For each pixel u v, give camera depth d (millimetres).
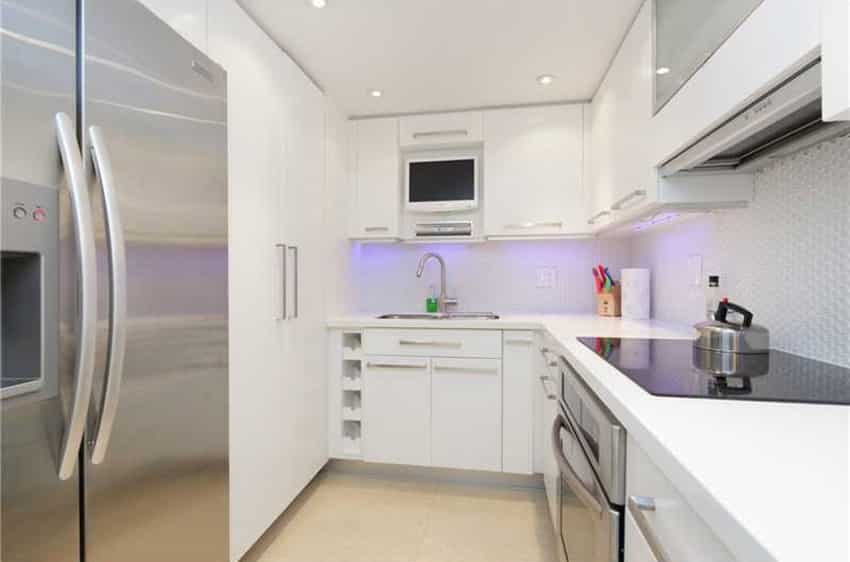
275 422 1706
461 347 2199
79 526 831
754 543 347
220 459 1268
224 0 1402
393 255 2859
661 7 1314
